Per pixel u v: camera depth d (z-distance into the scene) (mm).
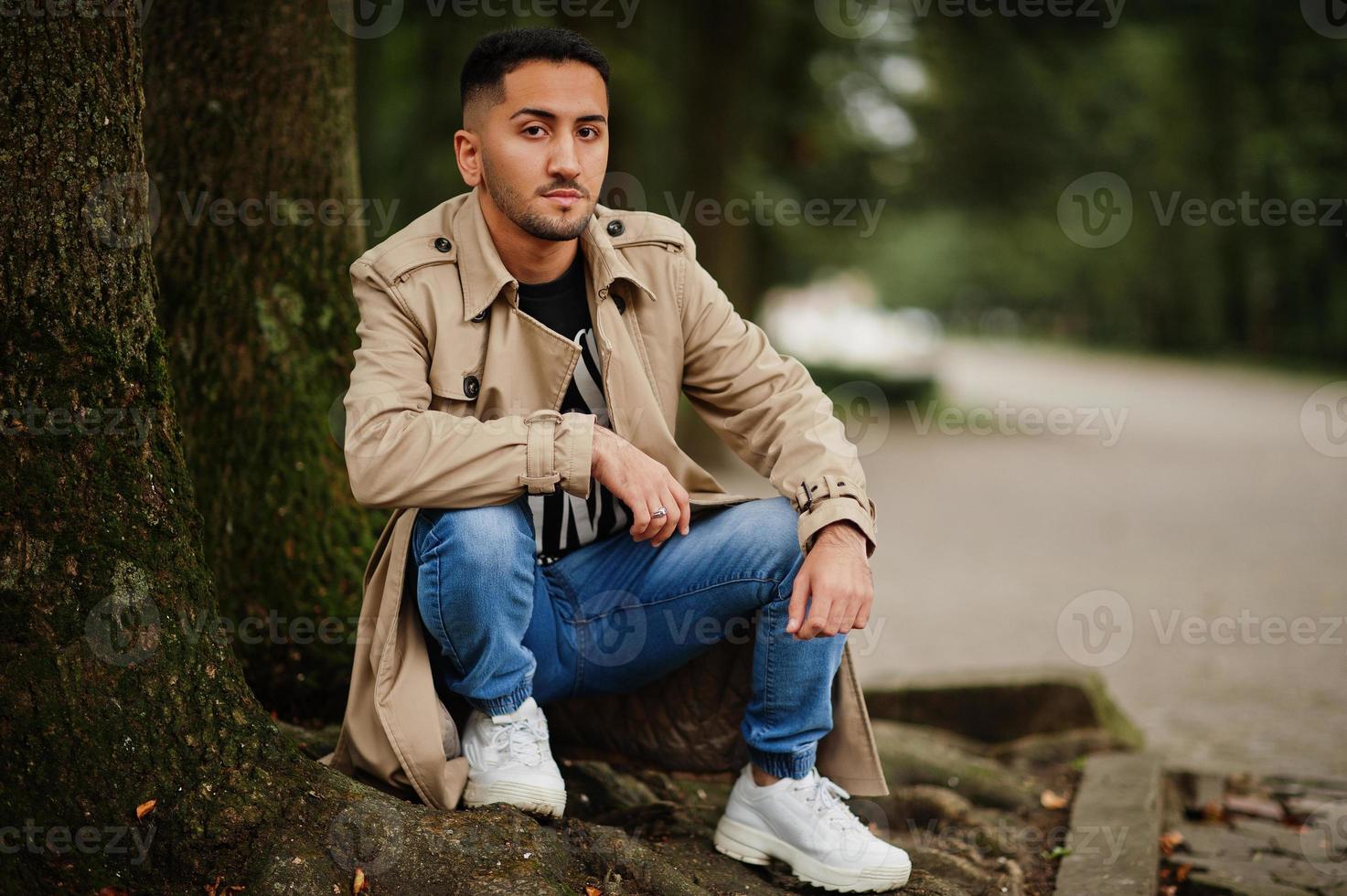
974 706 3883
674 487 2193
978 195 15055
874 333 24875
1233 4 13688
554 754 2605
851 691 2441
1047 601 6609
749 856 2404
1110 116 13992
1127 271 31938
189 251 3098
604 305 2340
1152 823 3016
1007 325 44562
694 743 2535
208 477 3033
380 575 2334
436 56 9164
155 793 1972
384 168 9586
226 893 1943
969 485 11953
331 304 3189
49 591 1945
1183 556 7887
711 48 11500
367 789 2113
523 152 2168
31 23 1914
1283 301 28984
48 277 1945
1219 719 4363
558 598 2377
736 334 2449
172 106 3102
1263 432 16328
